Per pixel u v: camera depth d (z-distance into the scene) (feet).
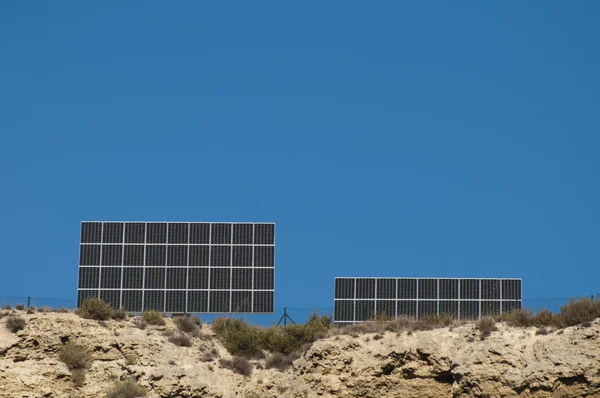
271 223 597.11
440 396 505.25
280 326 572.92
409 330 526.57
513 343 500.74
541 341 496.64
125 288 583.58
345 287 583.58
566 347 485.97
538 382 477.77
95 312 538.47
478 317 566.77
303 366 522.88
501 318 527.81
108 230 594.24
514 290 577.43
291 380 521.65
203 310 580.30
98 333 522.88
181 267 587.68
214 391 508.53
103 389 500.33
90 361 512.22
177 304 581.12
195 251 590.55
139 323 540.93
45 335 516.73
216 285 583.99
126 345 519.19
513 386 482.28
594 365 472.85
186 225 596.29
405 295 579.07
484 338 510.99
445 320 543.80
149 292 582.35
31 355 511.81
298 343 548.31
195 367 518.37
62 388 497.05
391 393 510.58
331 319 577.43
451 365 504.84
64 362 507.71
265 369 533.14
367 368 514.27
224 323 563.48
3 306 543.39
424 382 508.53
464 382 494.18
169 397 499.92
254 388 521.24
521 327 515.09
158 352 520.83
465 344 511.40
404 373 512.22
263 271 586.86
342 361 519.19
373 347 521.65
